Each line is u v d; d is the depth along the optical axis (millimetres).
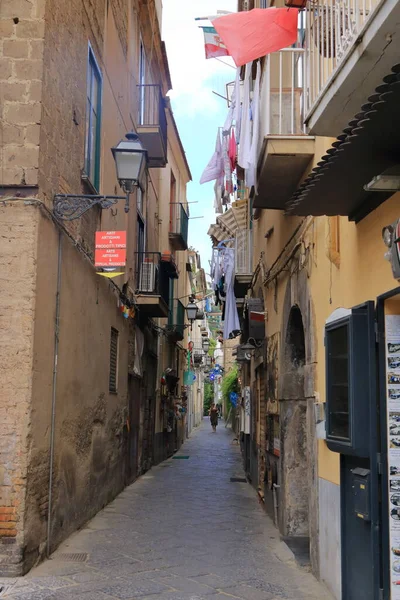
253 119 7344
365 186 4129
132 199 13656
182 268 28844
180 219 23594
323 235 6285
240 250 14766
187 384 32125
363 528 4633
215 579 6270
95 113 9867
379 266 4613
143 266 14250
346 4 4566
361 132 3807
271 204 8117
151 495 11812
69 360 7801
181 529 8711
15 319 6324
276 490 9180
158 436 18688
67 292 7691
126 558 6988
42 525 6691
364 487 4469
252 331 11680
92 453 9273
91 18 9320
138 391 14695
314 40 5359
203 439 31422
